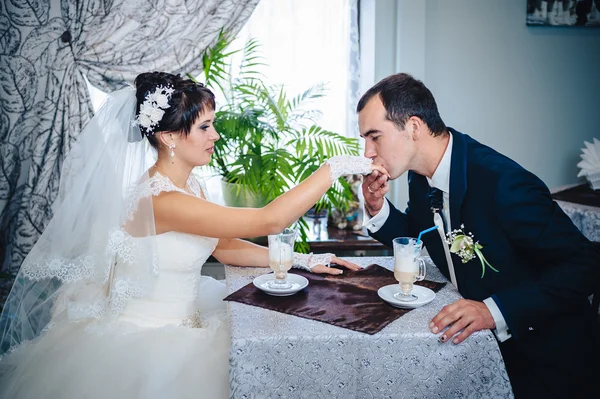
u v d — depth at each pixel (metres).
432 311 1.75
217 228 1.89
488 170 1.82
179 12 3.27
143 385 1.66
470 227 1.85
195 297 2.07
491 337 1.60
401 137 1.88
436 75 3.68
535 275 1.83
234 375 1.54
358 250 3.43
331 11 3.63
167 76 2.00
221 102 3.56
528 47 3.73
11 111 3.18
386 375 1.58
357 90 3.72
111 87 3.26
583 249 1.71
